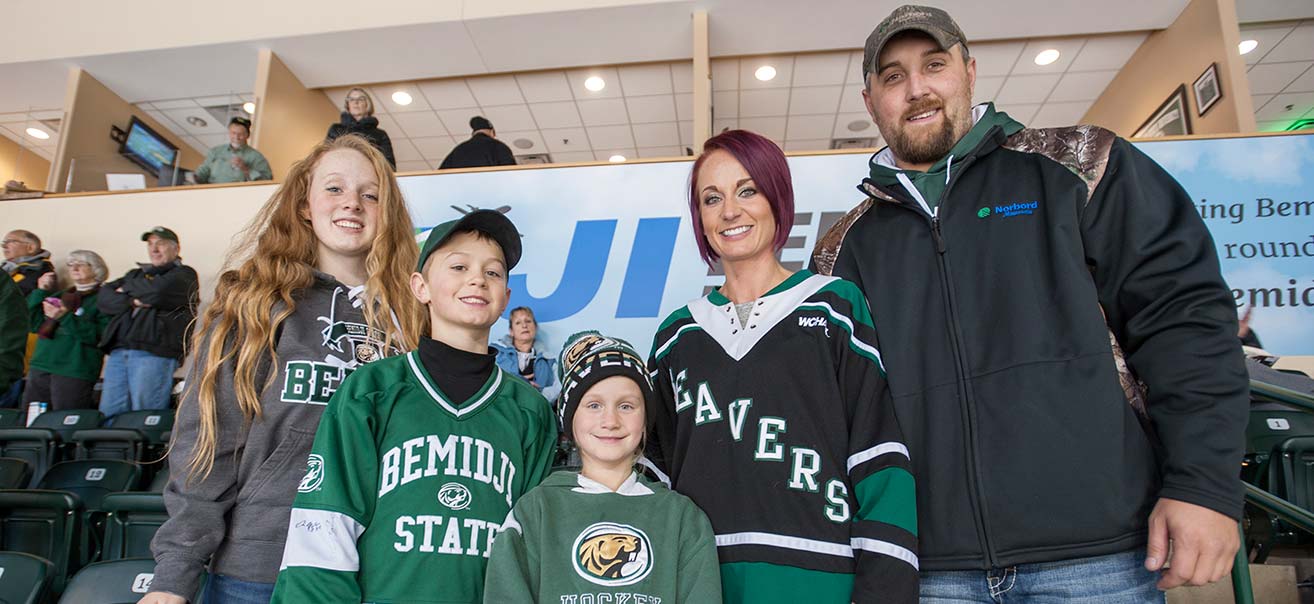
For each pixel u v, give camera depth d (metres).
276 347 1.30
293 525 1.07
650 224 3.70
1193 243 1.03
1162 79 5.72
